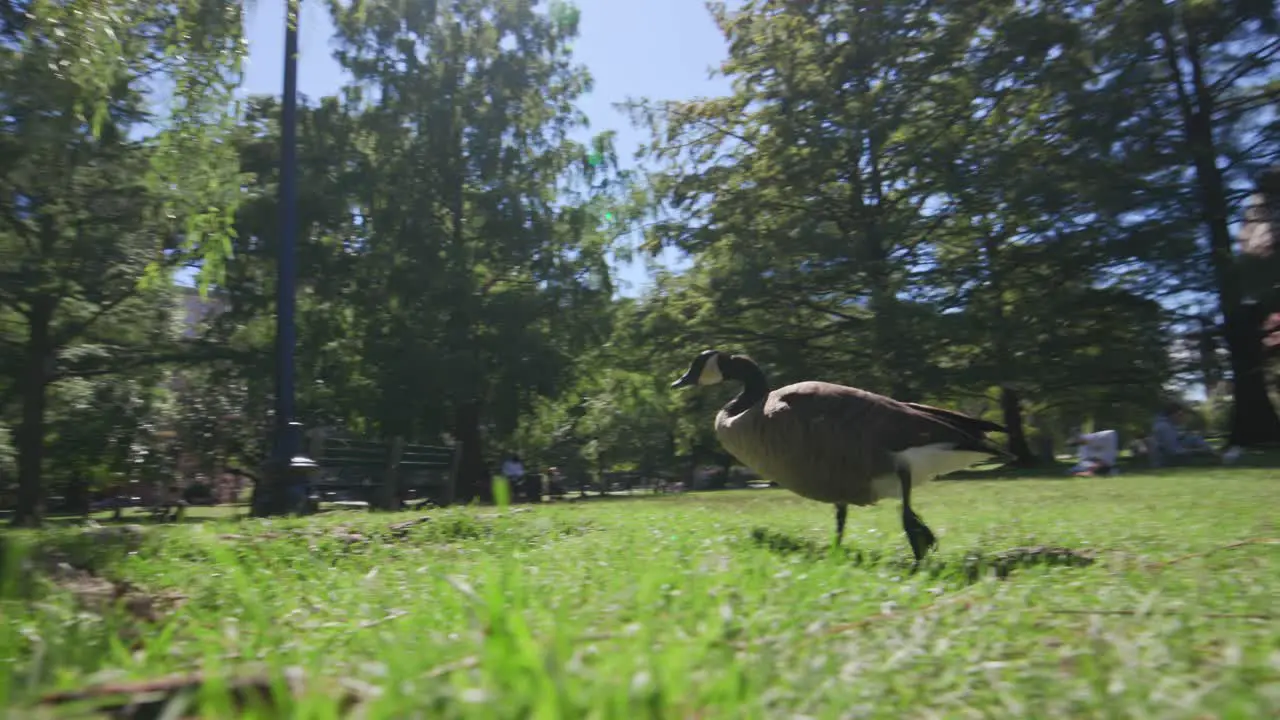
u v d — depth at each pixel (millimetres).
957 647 2971
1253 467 18438
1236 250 24250
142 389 27578
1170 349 27469
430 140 27734
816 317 30859
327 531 7473
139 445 28109
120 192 17344
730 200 30031
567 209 29672
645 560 4949
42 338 21297
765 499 14789
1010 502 11047
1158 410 28688
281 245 12766
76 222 18172
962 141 27188
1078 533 6926
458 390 25297
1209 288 24312
